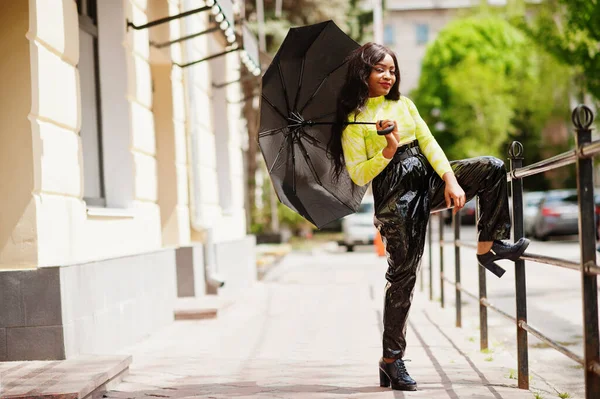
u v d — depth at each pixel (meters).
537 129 55.75
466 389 5.78
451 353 7.71
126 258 8.73
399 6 75.00
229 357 7.82
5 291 6.71
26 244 6.77
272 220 37.00
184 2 12.56
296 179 5.67
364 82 5.45
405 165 5.45
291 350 8.18
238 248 15.72
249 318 11.12
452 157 56.47
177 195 12.10
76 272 7.11
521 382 5.82
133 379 6.70
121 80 9.58
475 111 56.03
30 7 6.81
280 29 32.94
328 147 5.64
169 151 12.05
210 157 14.47
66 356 6.76
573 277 16.12
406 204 5.44
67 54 7.61
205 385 6.34
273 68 5.47
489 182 5.38
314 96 5.60
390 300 5.62
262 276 18.75
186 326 10.38
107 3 9.56
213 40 15.53
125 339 8.59
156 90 12.00
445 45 58.53
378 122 5.14
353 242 30.25
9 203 6.78
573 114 4.35
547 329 9.79
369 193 32.88
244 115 32.41
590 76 22.14
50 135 7.15
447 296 14.01
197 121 13.00
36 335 6.71
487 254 5.57
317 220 5.67
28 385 5.64
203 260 12.81
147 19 10.82
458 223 9.96
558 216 29.38
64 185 7.43
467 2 74.38
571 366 7.48
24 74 6.81
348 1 36.16
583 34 21.73
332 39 5.52
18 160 6.79
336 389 5.92
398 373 5.72
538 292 13.81
